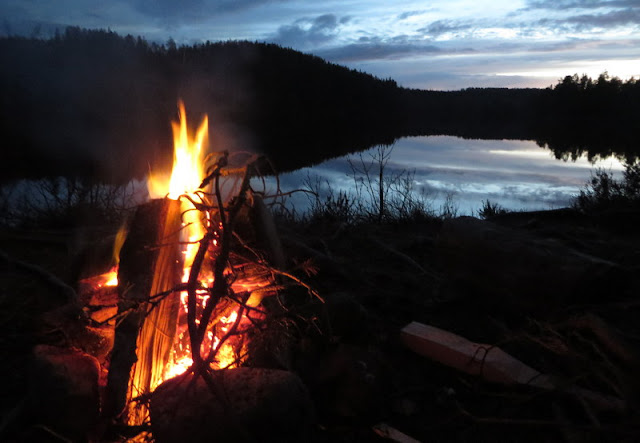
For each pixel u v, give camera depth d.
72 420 1.63
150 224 1.89
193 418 1.50
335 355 2.10
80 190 4.86
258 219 2.21
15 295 2.74
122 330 1.79
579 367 2.13
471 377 2.25
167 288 1.94
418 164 16.95
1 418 1.81
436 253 3.20
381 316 2.82
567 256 2.58
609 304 2.56
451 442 1.83
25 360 2.18
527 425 1.88
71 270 2.62
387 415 1.96
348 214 5.03
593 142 30.44
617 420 1.85
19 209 4.64
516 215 4.78
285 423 1.55
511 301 2.68
